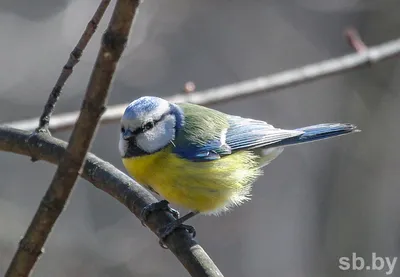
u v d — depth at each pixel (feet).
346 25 55.88
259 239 56.70
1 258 43.47
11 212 48.49
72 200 52.49
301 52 60.23
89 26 15.35
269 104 58.44
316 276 50.57
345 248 48.85
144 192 17.57
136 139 20.07
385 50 24.29
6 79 55.36
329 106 55.83
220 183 20.70
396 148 48.39
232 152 21.43
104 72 11.19
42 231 12.75
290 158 57.52
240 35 61.05
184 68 59.93
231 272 55.62
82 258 49.93
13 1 57.57
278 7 60.64
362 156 48.88
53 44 57.11
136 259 51.37
